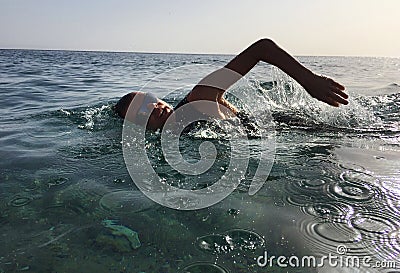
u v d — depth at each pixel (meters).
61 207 1.67
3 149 2.61
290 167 2.12
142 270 1.22
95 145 2.68
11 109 4.55
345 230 1.42
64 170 2.15
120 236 1.42
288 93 3.70
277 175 2.00
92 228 1.49
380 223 1.47
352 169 2.07
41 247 1.36
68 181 1.98
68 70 14.15
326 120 3.29
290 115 3.35
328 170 2.06
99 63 22.02
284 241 1.37
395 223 1.47
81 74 11.79
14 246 1.37
